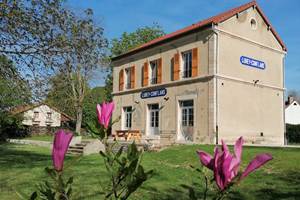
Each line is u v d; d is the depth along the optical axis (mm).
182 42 24531
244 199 8781
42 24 12906
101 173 11570
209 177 1857
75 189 8867
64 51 13438
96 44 14578
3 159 16438
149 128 27312
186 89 23875
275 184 10375
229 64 22922
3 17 12195
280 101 26359
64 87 14891
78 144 23375
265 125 24922
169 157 16328
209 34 22516
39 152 21719
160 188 9672
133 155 1714
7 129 39594
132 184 1644
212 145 19078
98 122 1863
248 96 23906
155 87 26688
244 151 15594
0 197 7961
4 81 13141
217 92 22000
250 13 24703
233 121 22688
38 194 1623
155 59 27016
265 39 25719
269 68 25781
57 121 55500
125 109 30375
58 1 13156
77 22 13867
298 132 38188
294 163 12781
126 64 30438
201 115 22594
